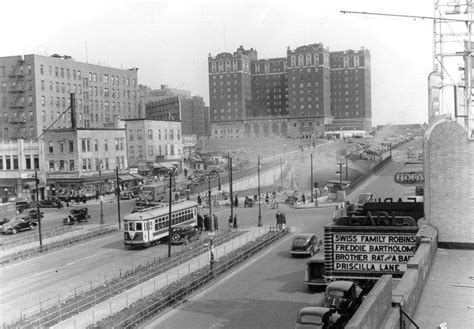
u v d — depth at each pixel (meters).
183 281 32.72
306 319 19.67
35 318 26.58
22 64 109.94
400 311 12.75
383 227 20.20
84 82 122.12
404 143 160.75
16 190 89.19
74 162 87.81
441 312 14.23
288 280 33.88
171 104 182.62
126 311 26.89
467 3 23.98
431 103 24.20
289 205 76.62
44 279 35.84
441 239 21.91
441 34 24.34
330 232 20.69
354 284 20.97
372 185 87.62
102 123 127.75
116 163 96.00
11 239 52.44
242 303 29.00
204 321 26.09
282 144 176.12
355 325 9.95
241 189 99.00
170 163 112.25
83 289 32.72
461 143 21.70
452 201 21.83
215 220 55.38
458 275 17.56
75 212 62.44
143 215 46.34
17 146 89.88
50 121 112.25
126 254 44.12
